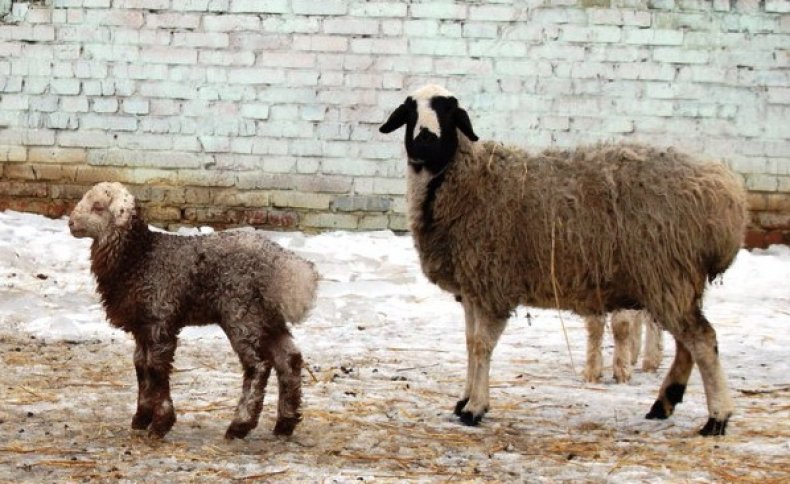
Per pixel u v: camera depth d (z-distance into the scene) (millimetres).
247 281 7133
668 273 7605
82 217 7094
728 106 16875
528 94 16828
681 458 7039
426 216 8133
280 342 7312
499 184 7945
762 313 12500
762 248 16984
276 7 16766
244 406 7227
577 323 11844
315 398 8484
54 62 16938
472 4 16734
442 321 11844
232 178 16953
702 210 7586
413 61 16797
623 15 16766
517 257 7895
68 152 17016
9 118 17000
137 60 16875
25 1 16891
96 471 6527
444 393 8789
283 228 17000
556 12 16766
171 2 16812
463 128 7945
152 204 17016
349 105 16844
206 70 16859
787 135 16922
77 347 10125
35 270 13414
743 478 6613
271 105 16875
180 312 7219
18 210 17125
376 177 16906
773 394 8875
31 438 7191
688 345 7699
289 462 6777
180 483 6320
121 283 7176
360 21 16766
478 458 7016
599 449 7254
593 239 7691
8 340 10281
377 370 9539
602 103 16859
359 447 7191
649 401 8664
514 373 9578
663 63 16844
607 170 7754
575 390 9016
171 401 7293
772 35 16828
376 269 14406
